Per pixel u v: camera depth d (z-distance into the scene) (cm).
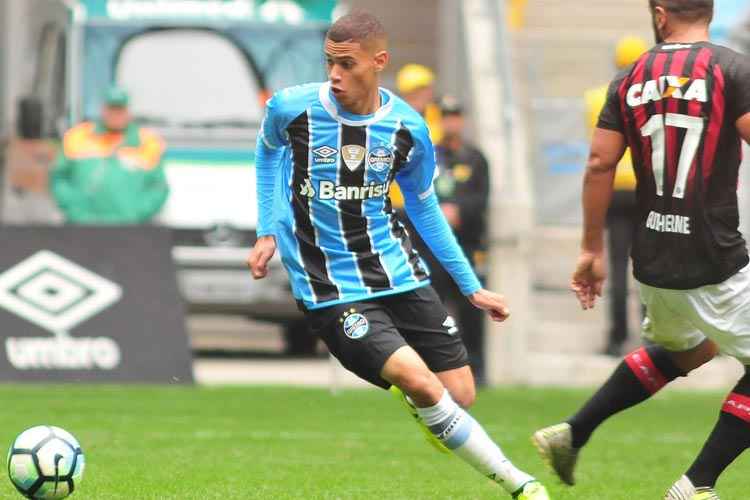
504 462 2222
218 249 5322
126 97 5138
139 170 5150
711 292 2289
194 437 3422
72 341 4478
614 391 2531
